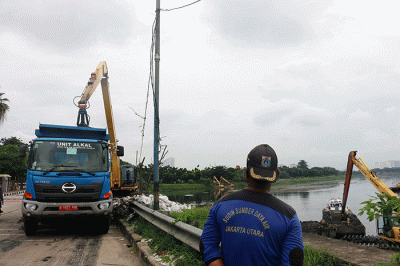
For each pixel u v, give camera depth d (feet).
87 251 22.65
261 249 5.51
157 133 32.27
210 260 5.90
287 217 5.74
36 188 27.02
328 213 51.31
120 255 21.47
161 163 32.12
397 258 8.57
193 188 344.08
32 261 19.83
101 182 28.68
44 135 30.50
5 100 127.65
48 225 35.68
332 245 16.57
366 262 12.76
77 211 27.12
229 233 5.75
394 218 7.50
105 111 48.14
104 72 46.29
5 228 33.78
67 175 27.61
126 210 37.83
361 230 46.03
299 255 5.49
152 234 22.59
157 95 32.71
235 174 387.75
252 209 5.75
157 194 31.45
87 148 29.84
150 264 16.70
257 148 6.31
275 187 337.11
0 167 150.00
